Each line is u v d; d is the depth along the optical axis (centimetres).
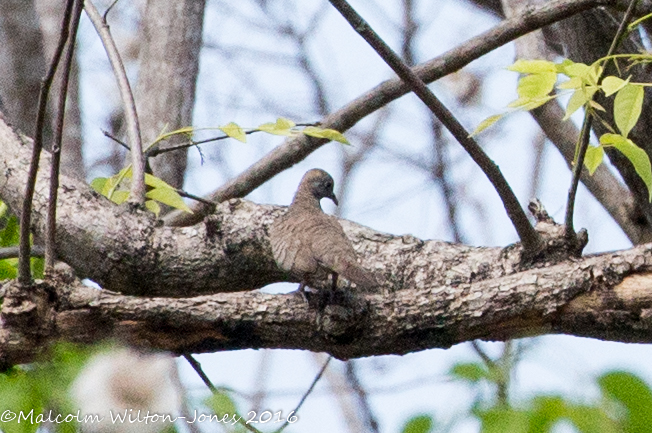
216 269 1112
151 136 1656
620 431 507
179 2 1703
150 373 604
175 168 1652
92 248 1107
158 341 943
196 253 1111
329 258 1003
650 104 1380
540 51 1695
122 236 1105
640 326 946
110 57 1268
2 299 962
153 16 1708
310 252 1021
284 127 1057
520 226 1007
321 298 948
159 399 602
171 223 1486
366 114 1443
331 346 964
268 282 1136
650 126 1384
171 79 1680
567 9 1266
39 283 914
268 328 950
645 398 509
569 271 955
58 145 909
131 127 1194
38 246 1151
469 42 1362
